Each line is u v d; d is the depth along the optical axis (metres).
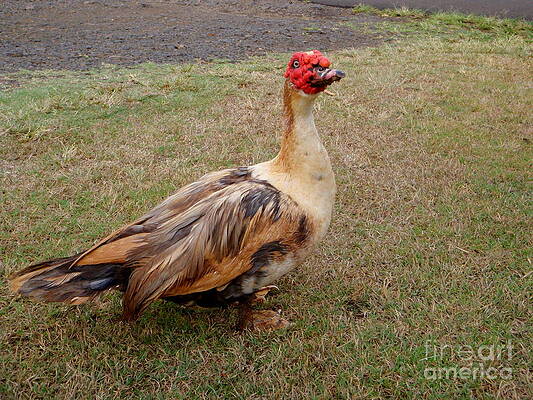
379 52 2.87
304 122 0.93
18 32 3.15
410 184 1.52
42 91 2.14
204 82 2.32
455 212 1.38
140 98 2.11
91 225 1.33
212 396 0.88
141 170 1.57
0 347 0.96
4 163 1.60
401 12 3.95
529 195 1.45
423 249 1.24
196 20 3.70
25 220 1.33
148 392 0.89
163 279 0.88
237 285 0.93
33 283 0.89
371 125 1.92
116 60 2.66
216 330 1.01
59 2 4.11
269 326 1.02
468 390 0.88
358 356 0.95
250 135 1.83
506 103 2.11
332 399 0.88
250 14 3.97
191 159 1.66
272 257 0.91
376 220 1.37
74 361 0.94
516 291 1.10
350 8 4.24
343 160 1.66
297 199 0.93
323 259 1.22
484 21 3.63
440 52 2.87
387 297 1.09
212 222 0.89
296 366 0.93
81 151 1.69
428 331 1.00
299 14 4.01
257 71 2.51
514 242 1.26
